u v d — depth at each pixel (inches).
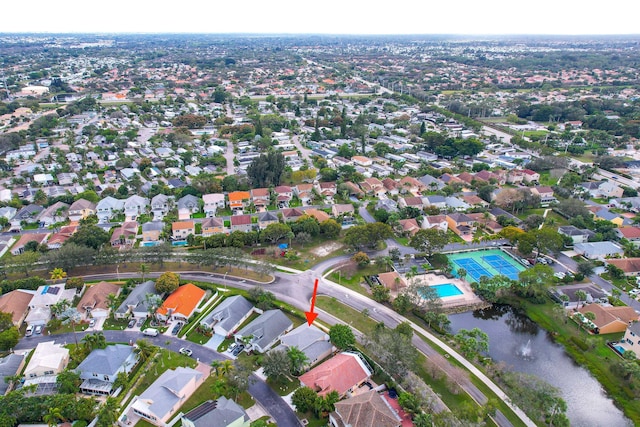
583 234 7608.3
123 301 5782.5
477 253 7509.8
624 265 6692.9
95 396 4402.1
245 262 6520.7
